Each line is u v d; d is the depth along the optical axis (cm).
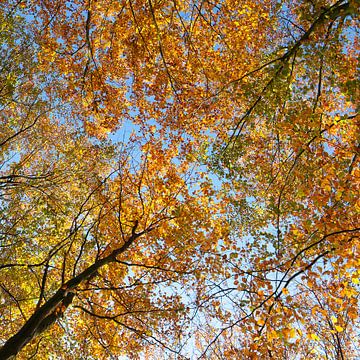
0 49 1085
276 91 803
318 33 741
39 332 845
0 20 1078
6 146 1166
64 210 1098
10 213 1095
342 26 754
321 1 718
